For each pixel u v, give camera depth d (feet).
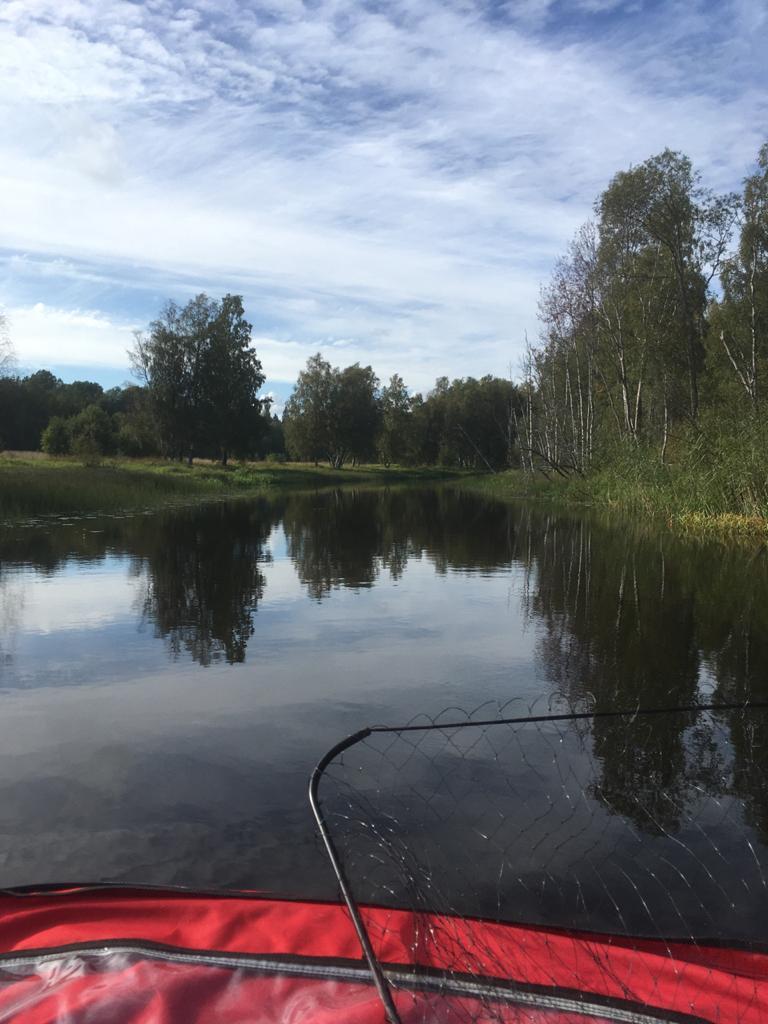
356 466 286.66
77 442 133.39
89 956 7.18
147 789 11.30
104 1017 6.40
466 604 26.21
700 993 6.75
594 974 6.98
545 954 7.26
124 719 14.43
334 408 252.42
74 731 13.79
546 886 8.56
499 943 7.42
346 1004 6.52
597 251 94.58
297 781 11.62
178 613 24.44
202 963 7.04
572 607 25.61
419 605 26.07
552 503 91.91
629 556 38.83
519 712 14.97
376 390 265.54
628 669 17.99
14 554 39.37
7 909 8.11
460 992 6.66
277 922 7.80
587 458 96.37
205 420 184.96
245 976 6.90
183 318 185.88
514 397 269.44
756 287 95.09
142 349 182.19
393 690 16.35
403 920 7.82
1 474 81.82
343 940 7.49
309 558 38.91
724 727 14.03
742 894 8.44
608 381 103.14
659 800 10.89
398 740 13.29
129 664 18.29
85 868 9.07
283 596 27.68
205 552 41.16
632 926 7.85
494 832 9.89
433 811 10.54
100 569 34.04
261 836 9.85
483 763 12.29
